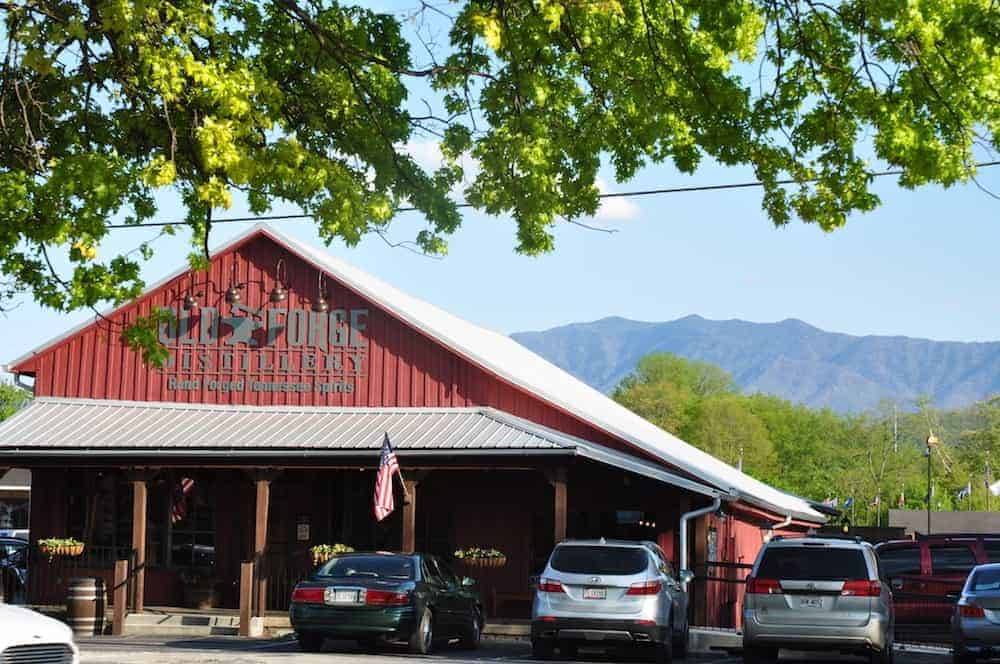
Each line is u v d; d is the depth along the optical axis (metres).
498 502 32.41
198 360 33.53
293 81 16.44
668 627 21.81
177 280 33.91
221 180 15.22
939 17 14.17
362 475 32.69
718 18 14.94
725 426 130.38
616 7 14.34
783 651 25.84
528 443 28.61
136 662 19.47
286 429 31.22
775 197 15.52
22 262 16.58
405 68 16.45
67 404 33.69
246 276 33.72
